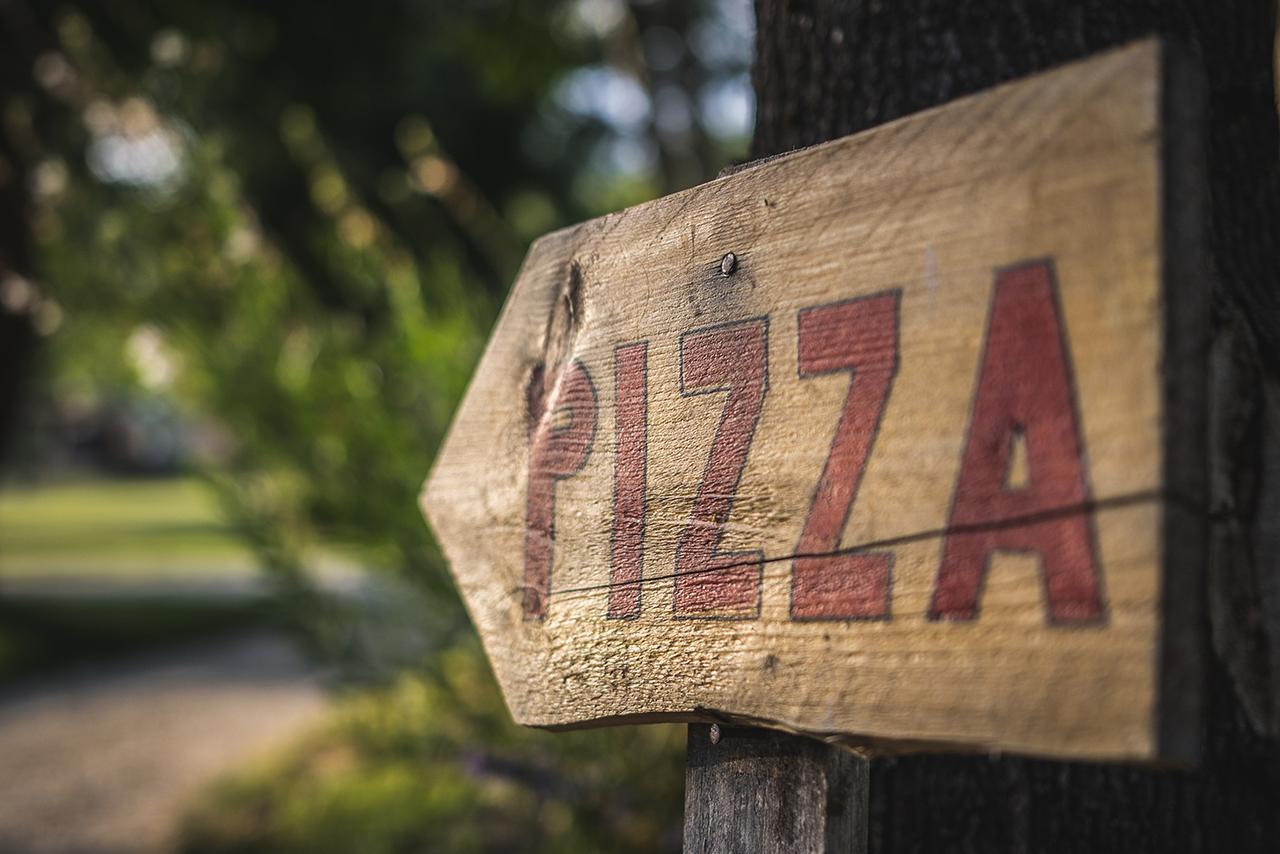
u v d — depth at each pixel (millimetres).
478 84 5652
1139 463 667
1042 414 689
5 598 7336
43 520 15703
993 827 1046
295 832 2932
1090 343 682
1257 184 1029
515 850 2406
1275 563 781
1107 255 681
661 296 823
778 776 807
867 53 1121
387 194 2633
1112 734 664
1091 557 674
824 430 750
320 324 2268
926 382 721
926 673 709
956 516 707
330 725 4012
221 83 3580
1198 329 674
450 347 1934
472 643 1932
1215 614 782
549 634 859
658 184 4840
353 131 5379
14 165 3211
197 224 2426
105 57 3168
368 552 2098
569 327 871
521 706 871
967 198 717
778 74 1206
